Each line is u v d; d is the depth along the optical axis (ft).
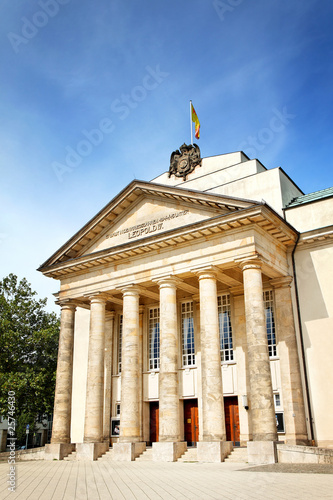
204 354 95.76
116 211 120.88
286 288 106.63
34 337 179.42
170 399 98.37
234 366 113.29
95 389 112.78
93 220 122.42
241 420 108.27
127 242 114.52
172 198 111.86
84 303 130.41
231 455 89.04
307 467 71.36
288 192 121.19
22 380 166.91
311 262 106.22
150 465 86.43
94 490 55.67
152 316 132.26
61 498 49.67
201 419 113.91
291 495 46.85
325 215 107.65
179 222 109.81
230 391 112.06
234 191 122.21
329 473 64.03
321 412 96.43
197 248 103.71
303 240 106.42
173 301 105.60
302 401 98.68
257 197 118.21
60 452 112.47
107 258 116.88
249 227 97.30
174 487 56.03
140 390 125.18
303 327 103.09
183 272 104.27
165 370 100.68
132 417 104.17
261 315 91.91
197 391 116.67
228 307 119.44
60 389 119.65
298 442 96.02
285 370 102.27
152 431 124.47
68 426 118.42
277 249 105.70
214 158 132.26
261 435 84.12
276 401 104.99
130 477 67.92
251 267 95.09
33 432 244.42
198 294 122.93
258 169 124.77
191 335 123.24
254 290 93.45
